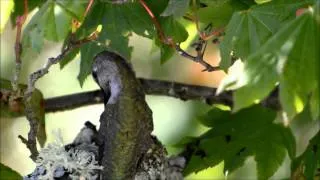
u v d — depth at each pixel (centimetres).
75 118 213
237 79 148
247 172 201
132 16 164
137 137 159
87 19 164
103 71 160
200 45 161
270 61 148
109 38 164
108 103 159
